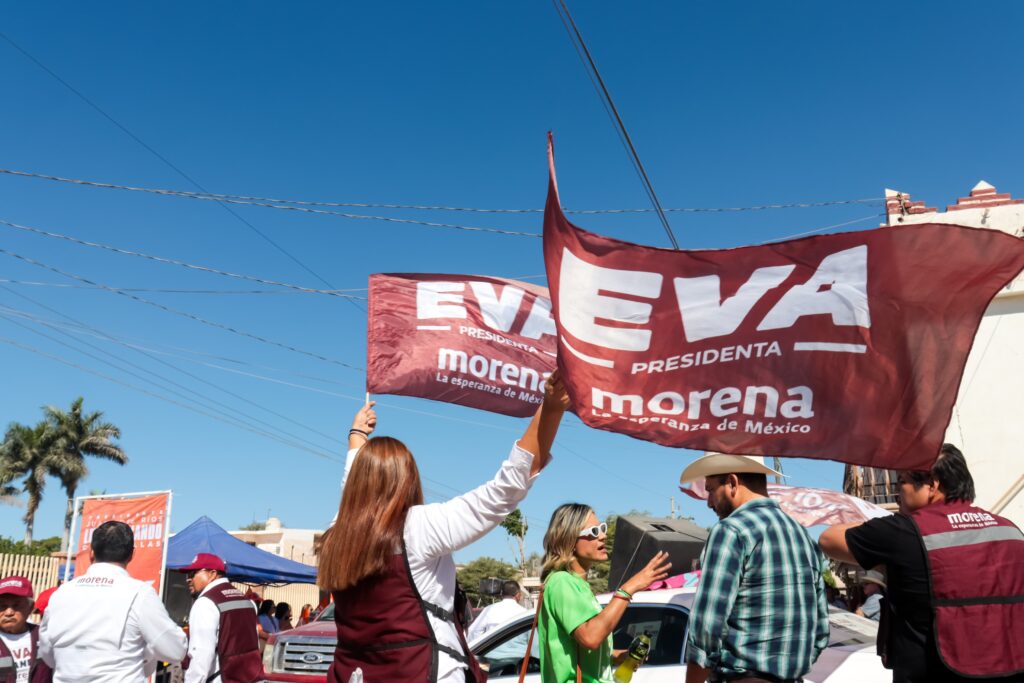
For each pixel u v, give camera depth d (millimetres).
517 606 7914
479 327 6059
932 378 3230
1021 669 3023
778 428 3354
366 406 3641
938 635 3062
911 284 3309
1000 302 13297
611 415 3457
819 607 3609
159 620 4531
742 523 3549
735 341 3459
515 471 2629
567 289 3527
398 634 2635
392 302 6012
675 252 3533
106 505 12500
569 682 4219
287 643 8672
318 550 2869
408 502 2750
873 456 3236
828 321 3377
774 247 3479
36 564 15984
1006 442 12836
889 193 14312
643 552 9039
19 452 58938
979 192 13859
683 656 5297
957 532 3168
